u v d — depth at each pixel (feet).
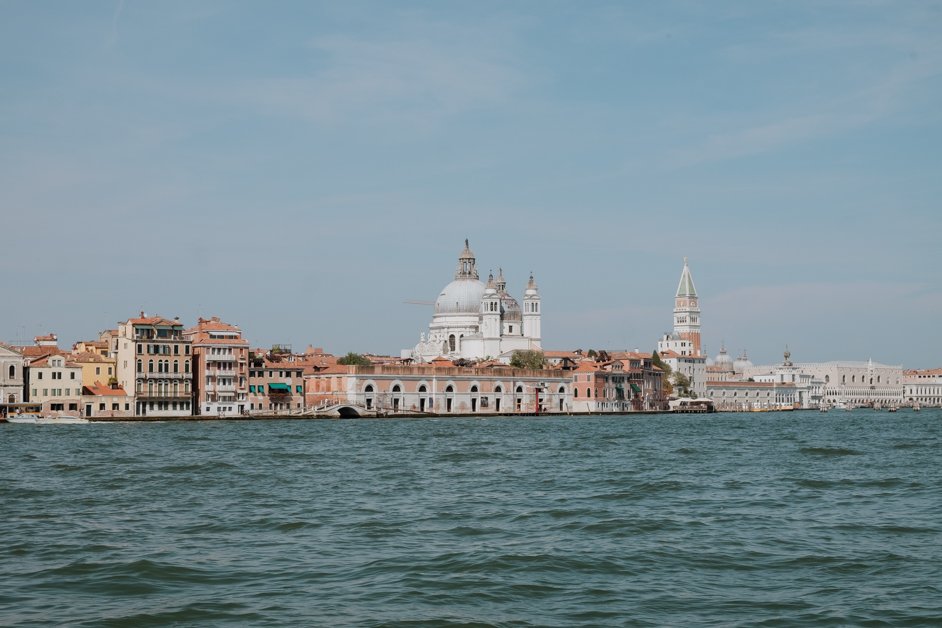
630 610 157.17
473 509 256.52
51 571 183.21
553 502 270.05
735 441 560.61
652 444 528.22
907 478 328.70
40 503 272.51
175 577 178.40
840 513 248.52
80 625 149.38
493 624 148.97
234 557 195.11
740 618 152.66
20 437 597.93
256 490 300.40
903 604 159.33
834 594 166.09
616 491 293.84
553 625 148.87
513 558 191.83
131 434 638.12
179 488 306.35
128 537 217.36
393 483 318.86
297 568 185.16
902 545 205.26
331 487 307.99
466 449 483.92
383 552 199.21
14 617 153.69
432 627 147.84
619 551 199.31
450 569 183.73
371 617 152.66
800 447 495.00
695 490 296.71
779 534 218.38
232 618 152.66
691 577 178.70
